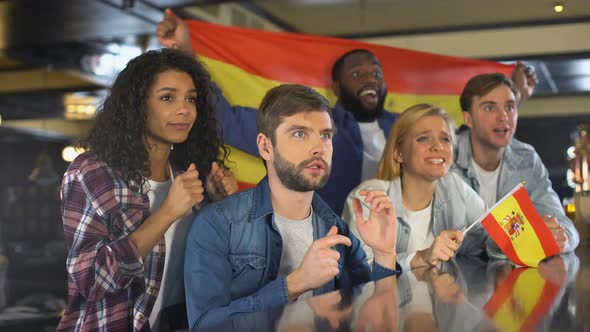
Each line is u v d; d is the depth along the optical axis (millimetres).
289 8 6254
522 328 923
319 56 3594
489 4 5910
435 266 2010
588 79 8625
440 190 2615
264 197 1753
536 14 6195
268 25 6496
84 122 9312
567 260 2143
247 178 3248
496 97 2965
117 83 2006
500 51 6383
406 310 1102
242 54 3371
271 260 1737
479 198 2744
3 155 9922
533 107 11172
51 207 10008
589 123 10852
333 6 6156
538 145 11258
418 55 3873
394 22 6566
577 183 3293
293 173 1652
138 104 1975
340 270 1865
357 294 1329
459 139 3082
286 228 1766
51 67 7621
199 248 1653
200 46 3287
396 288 1414
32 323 6500
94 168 1886
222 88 3309
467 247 2684
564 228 2568
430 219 2586
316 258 1506
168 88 2004
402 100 3869
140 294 1914
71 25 6281
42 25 6277
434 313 1062
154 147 2039
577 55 6059
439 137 2500
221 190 2248
